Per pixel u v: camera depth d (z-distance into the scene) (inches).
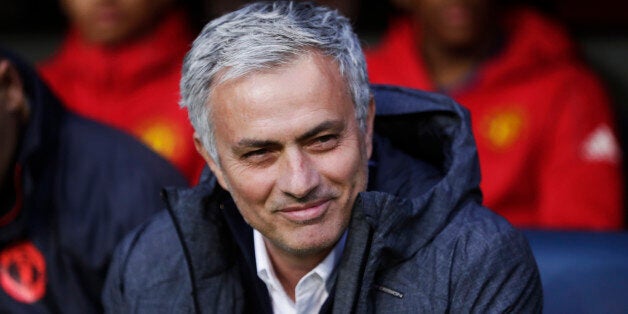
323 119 205.9
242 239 235.5
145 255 251.0
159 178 322.3
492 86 429.7
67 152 316.2
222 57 208.2
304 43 206.8
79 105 461.7
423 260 226.5
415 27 449.4
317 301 237.1
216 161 222.2
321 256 231.1
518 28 437.1
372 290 227.1
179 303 244.1
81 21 458.3
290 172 207.8
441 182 231.0
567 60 437.4
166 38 458.0
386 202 217.2
